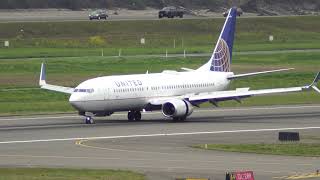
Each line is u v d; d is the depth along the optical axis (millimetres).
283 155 195375
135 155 195375
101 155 195750
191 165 179875
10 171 172500
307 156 193875
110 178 163000
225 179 157000
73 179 162250
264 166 178375
